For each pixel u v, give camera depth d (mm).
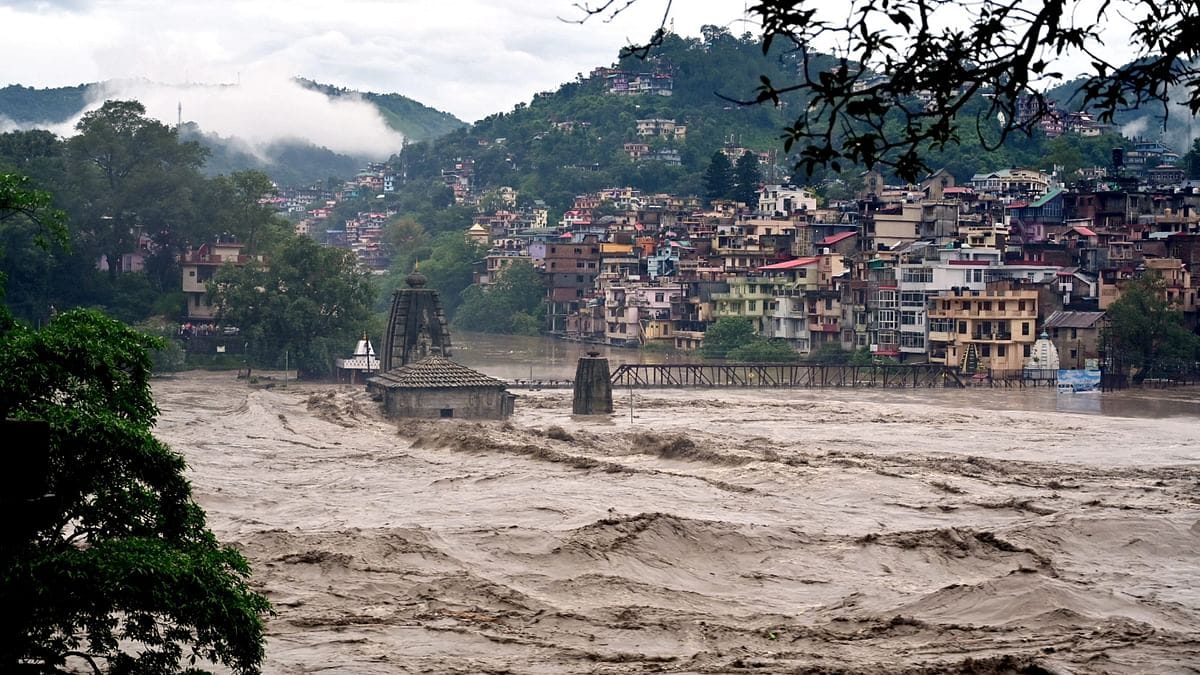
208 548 31797
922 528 61781
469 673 35969
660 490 70750
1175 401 136250
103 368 31609
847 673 35781
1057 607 43906
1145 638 40781
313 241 157875
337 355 153625
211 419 110562
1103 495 72625
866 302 178000
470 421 109750
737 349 180625
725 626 42094
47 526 26547
